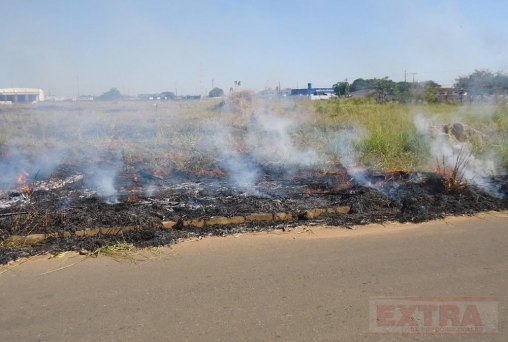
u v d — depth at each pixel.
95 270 4.42
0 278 4.25
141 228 5.50
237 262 4.59
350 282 4.14
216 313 3.60
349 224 5.82
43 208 6.07
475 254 4.81
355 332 3.37
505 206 6.55
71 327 3.43
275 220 5.93
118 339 3.27
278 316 3.56
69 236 5.28
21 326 3.45
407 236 5.39
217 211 6.07
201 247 5.01
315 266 4.49
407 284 4.11
